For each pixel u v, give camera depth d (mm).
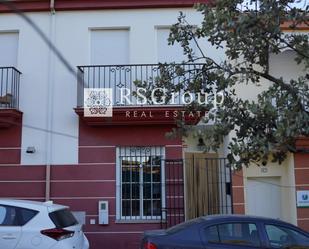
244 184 13594
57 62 13969
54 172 13555
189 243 7895
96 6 14094
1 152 13688
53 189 13469
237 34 7832
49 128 13703
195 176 13805
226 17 7773
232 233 8008
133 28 14008
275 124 7523
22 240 8523
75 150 13617
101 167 13547
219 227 8047
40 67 13961
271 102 7684
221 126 7855
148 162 13664
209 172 13852
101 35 14164
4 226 8617
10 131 13758
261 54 8359
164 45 14000
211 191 13766
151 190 13547
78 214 13320
